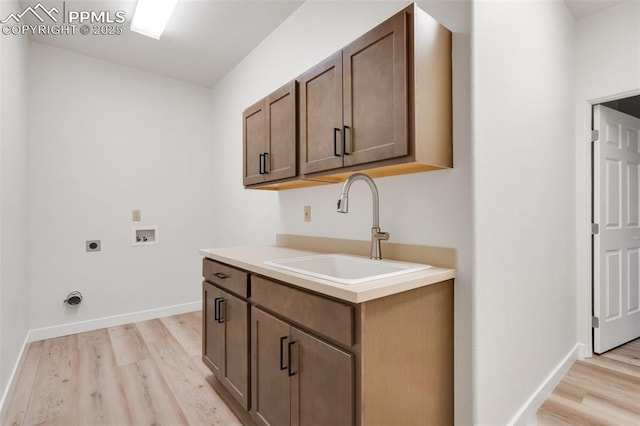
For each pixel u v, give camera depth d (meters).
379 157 1.33
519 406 1.62
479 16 1.39
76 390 1.98
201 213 3.68
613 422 1.64
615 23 2.24
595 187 2.41
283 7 2.37
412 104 1.23
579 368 2.21
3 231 1.83
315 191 2.20
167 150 3.46
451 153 1.40
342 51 1.49
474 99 1.35
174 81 3.51
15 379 2.04
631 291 2.69
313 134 1.67
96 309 3.05
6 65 1.91
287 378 1.34
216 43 2.83
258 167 2.14
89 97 3.04
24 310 2.51
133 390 1.98
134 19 2.47
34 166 2.77
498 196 1.49
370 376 1.06
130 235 3.24
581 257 2.40
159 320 3.29
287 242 2.46
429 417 1.29
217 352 1.95
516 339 1.61
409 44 1.24
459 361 1.38
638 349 2.53
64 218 2.91
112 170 3.15
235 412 1.76
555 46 2.10
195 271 3.63
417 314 1.24
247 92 3.02
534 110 1.83
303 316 1.25
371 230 1.72
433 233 1.47
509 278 1.56
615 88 2.24
